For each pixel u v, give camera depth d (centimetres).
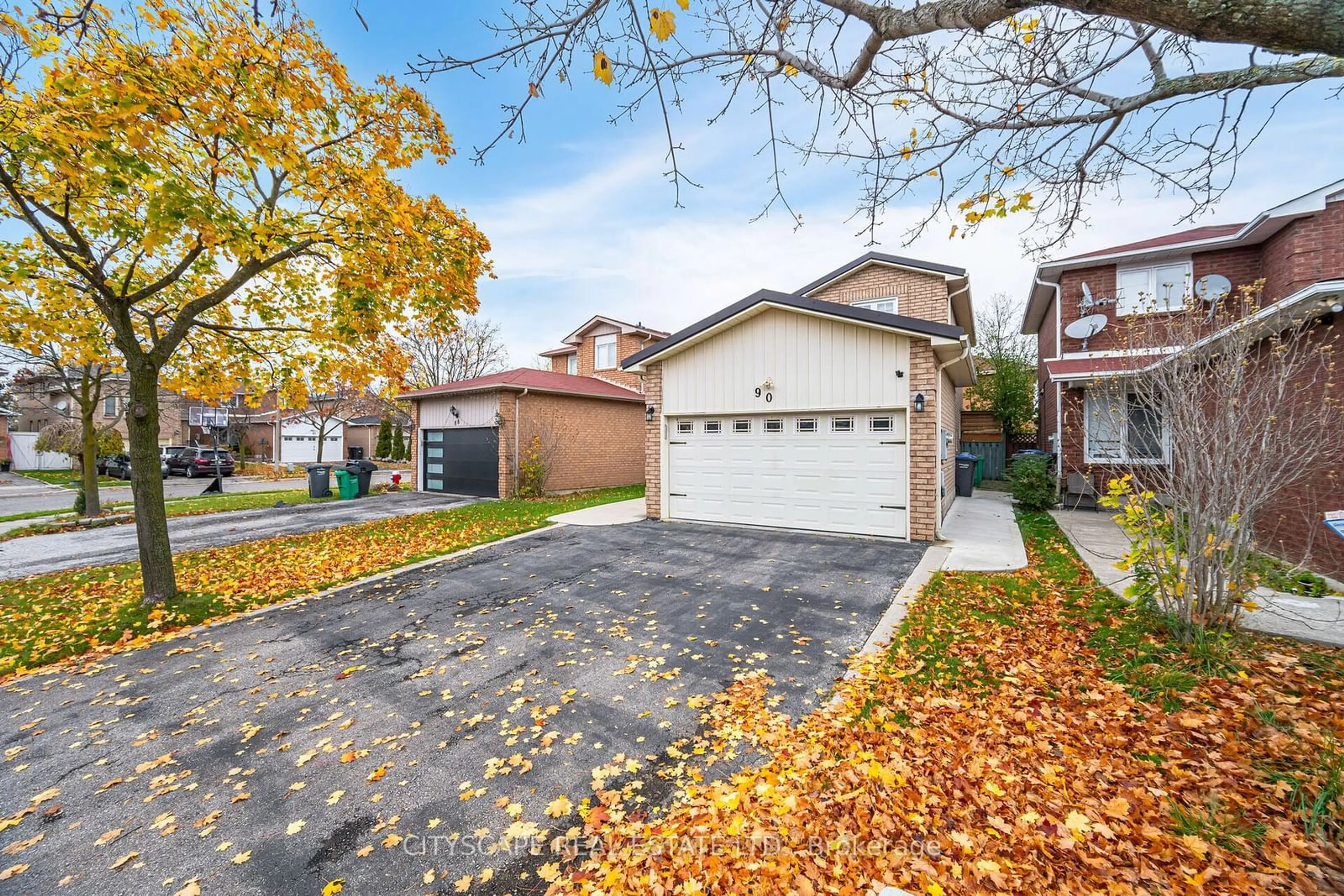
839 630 483
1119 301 1131
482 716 360
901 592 576
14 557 834
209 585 664
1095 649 405
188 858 245
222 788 295
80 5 412
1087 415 1052
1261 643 386
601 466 1734
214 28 454
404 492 1728
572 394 1586
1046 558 687
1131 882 206
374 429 3609
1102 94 319
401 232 648
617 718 352
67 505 1547
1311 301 511
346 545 893
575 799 276
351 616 562
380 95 611
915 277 1398
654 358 1028
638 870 228
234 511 1292
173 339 601
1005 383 1848
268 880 231
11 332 649
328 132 593
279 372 798
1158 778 264
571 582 656
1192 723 302
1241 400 398
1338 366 527
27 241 591
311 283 757
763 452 934
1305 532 557
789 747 309
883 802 259
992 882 211
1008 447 1872
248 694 403
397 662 450
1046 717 325
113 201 533
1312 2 156
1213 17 169
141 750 335
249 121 458
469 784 291
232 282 619
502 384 1430
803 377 885
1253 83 274
